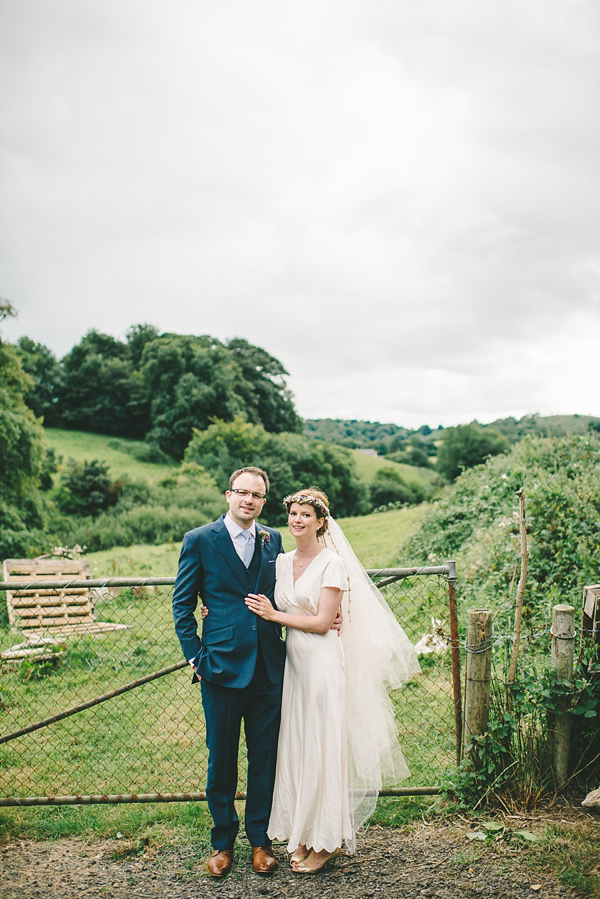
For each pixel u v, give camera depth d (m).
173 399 65.56
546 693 3.56
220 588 3.27
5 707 5.72
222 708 3.18
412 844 3.32
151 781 4.36
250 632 3.23
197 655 3.19
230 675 3.15
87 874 3.15
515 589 7.39
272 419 75.00
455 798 3.66
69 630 8.70
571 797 3.62
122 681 6.65
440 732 4.63
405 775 3.55
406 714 4.98
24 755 4.86
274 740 3.35
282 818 3.28
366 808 3.37
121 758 4.78
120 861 3.27
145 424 69.38
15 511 16.23
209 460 45.97
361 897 2.91
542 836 3.27
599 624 3.76
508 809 3.52
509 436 48.75
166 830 3.57
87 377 70.88
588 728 3.70
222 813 3.19
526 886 2.93
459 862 3.12
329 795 3.13
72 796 3.67
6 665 6.78
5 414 16.34
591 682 3.67
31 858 3.30
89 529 26.03
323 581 3.26
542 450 12.05
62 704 5.98
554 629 3.66
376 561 13.85
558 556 7.52
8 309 17.59
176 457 63.28
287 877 3.10
